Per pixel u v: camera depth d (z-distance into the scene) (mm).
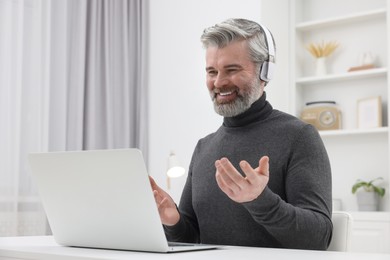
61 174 1331
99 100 3965
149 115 4223
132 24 4230
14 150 3465
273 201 1313
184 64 4137
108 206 1274
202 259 1074
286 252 1238
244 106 1723
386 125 3877
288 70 4141
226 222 1689
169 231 1697
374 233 3539
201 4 4113
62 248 1368
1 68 3469
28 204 3520
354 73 3842
